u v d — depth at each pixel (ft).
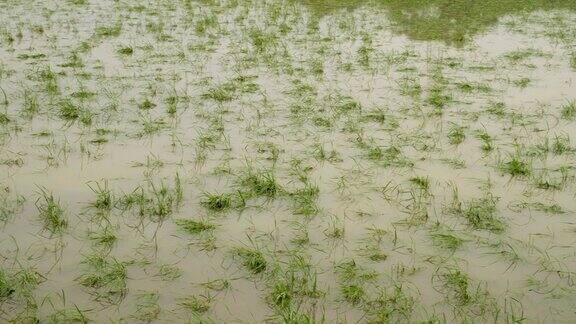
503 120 25.26
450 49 38.01
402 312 13.15
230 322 12.81
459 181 19.54
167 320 12.86
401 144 22.63
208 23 44.27
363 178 19.76
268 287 14.03
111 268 14.56
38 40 37.93
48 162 20.56
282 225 16.87
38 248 15.44
